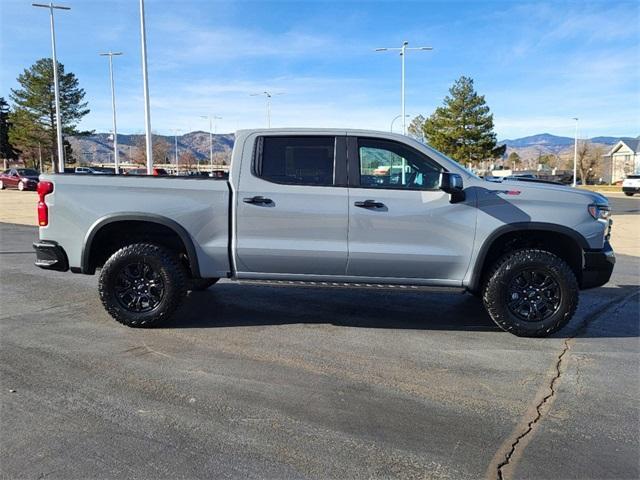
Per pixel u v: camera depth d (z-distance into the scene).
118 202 5.27
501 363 4.51
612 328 5.54
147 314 5.31
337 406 3.67
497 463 2.99
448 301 6.62
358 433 3.31
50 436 3.22
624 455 3.09
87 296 6.72
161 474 2.85
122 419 3.45
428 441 3.22
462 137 50.78
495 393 3.91
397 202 5.06
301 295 6.87
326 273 5.25
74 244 5.36
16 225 15.62
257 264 5.27
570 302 5.04
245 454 3.05
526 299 5.13
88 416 3.48
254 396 3.81
